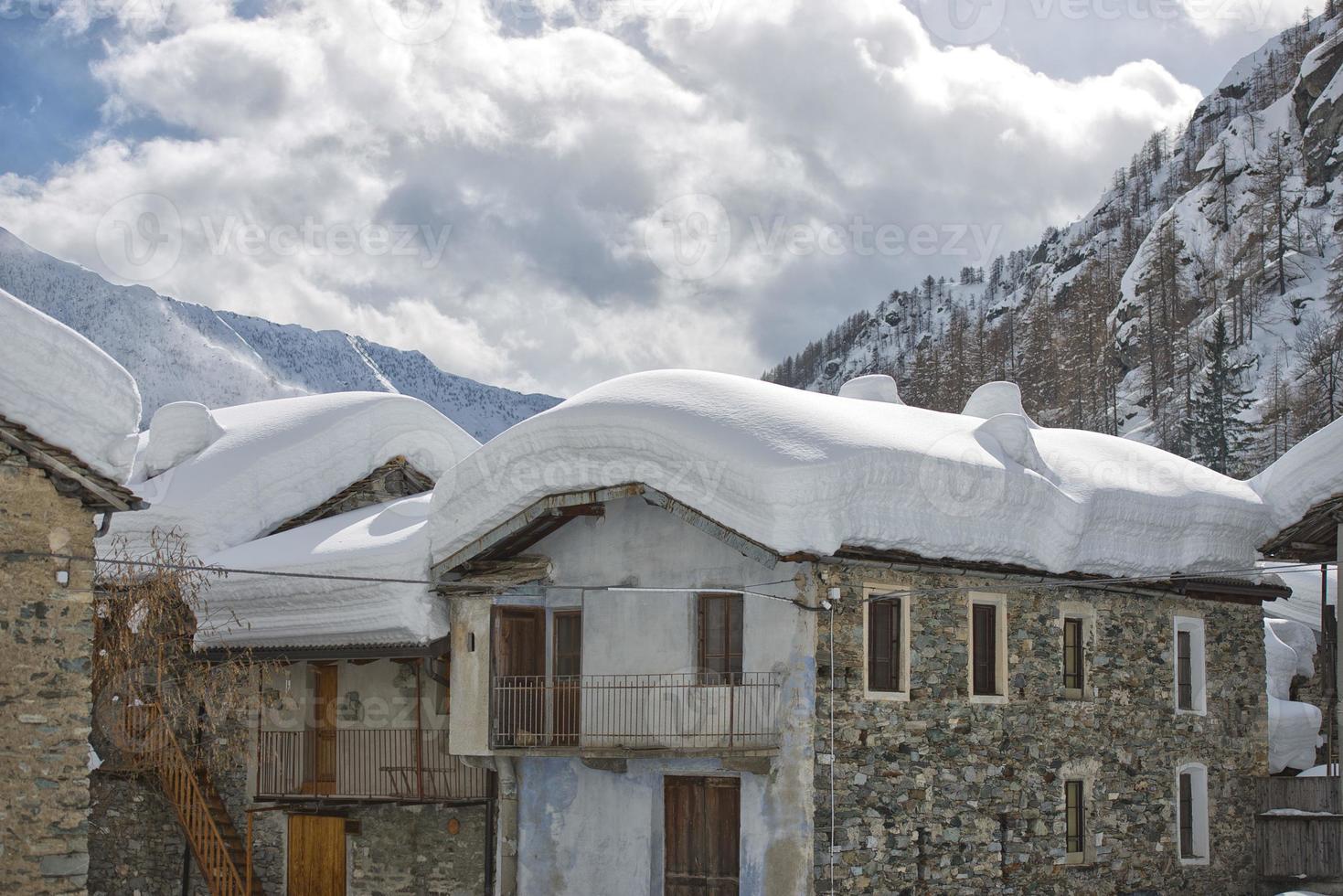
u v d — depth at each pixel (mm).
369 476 29031
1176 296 150500
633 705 22250
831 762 20266
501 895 23406
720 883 21359
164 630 25453
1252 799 27297
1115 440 28266
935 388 131750
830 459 20281
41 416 16141
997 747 22672
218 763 26438
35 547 16312
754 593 21000
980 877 22094
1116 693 24875
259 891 25719
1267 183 164625
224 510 27344
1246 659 27703
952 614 22344
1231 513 26609
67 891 16078
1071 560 23641
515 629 23547
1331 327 129500
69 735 16297
